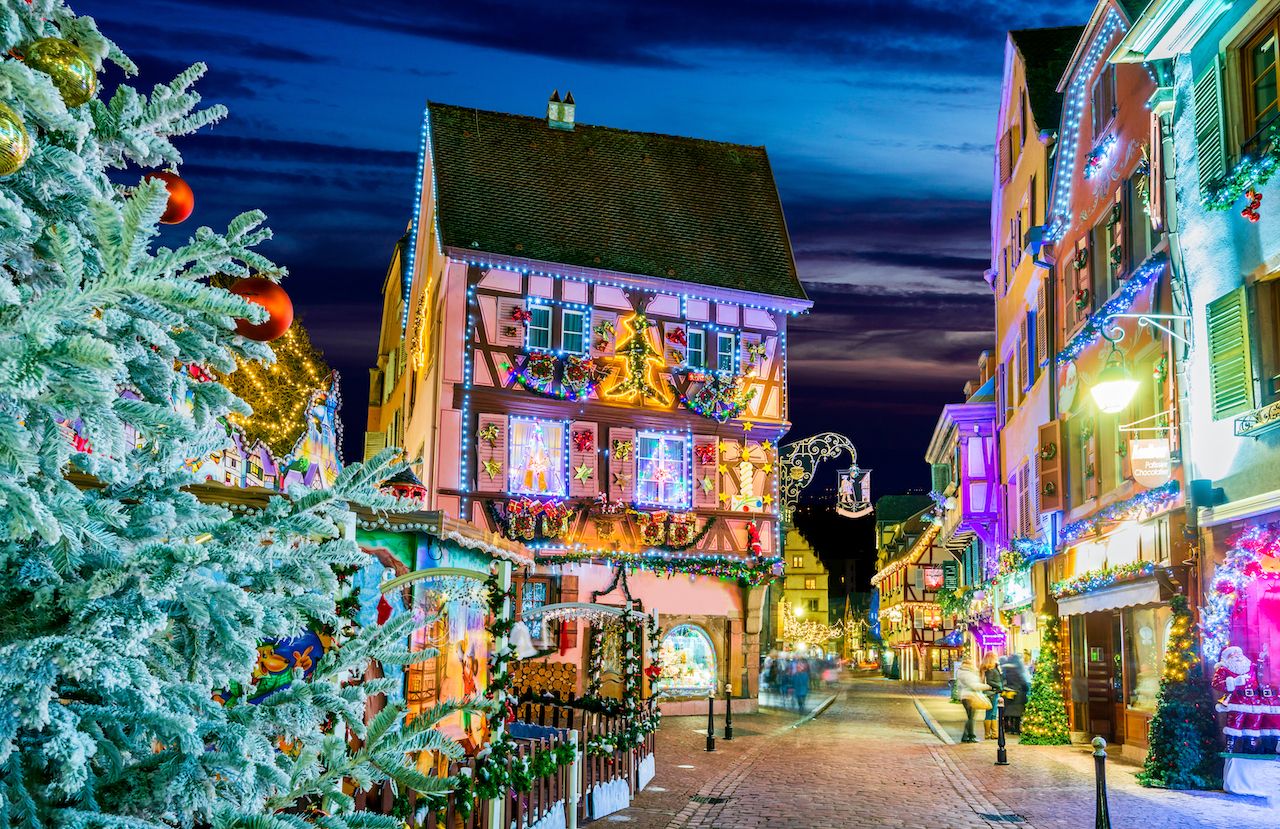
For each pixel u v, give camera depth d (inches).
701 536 1075.3
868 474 1110.4
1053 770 602.5
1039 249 826.8
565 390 1045.2
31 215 101.6
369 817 125.6
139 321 110.3
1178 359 560.4
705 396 1095.0
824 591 3368.6
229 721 115.9
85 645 95.1
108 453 105.3
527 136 1217.4
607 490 1053.8
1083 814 453.1
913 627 2166.6
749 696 1078.4
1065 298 796.6
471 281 1040.2
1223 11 523.5
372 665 358.9
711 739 702.5
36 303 95.7
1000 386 1077.8
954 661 1686.8
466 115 1204.5
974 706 769.6
